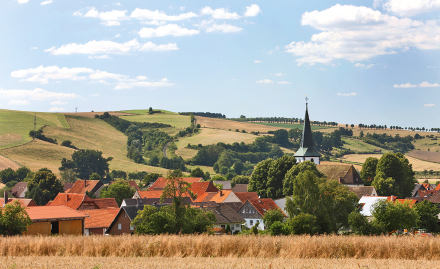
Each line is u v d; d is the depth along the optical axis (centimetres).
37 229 5972
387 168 12875
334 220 8025
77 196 10594
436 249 3978
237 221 9312
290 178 11825
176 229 6244
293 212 8081
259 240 4222
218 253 3922
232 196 11750
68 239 4153
